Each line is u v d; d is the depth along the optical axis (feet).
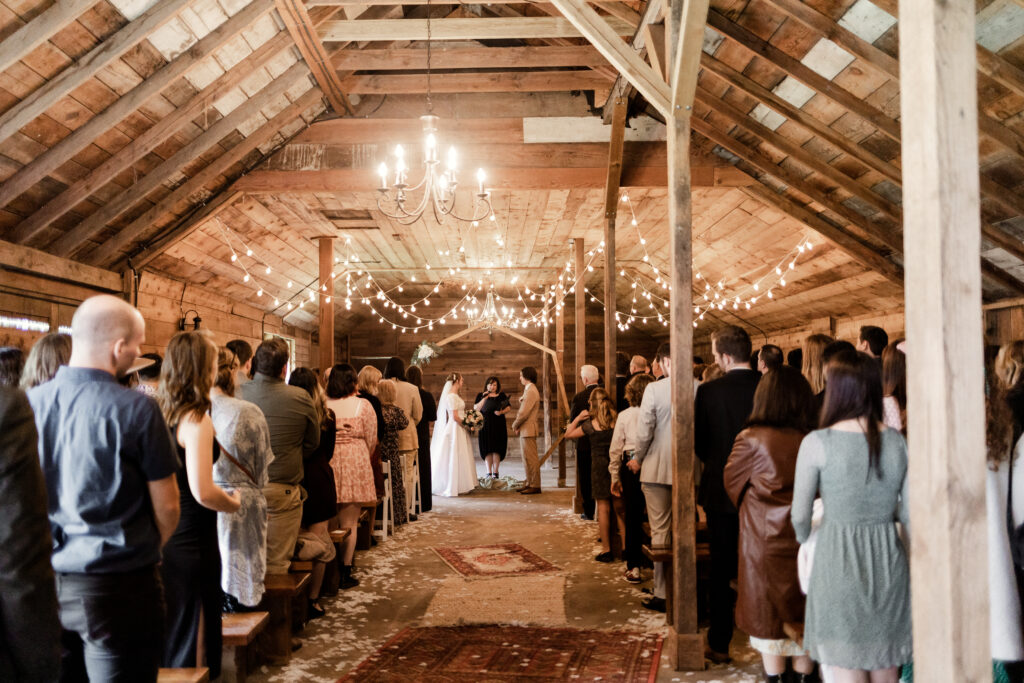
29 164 16.90
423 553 20.30
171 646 9.32
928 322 5.03
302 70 20.51
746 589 9.81
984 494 4.92
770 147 21.13
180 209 23.38
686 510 12.17
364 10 21.06
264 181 23.88
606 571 18.21
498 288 47.21
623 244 33.63
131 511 6.68
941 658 4.90
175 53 16.83
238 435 11.07
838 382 8.21
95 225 20.21
